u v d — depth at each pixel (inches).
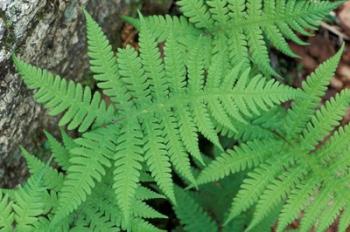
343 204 31.1
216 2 32.9
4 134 31.3
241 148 32.4
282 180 31.6
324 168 31.9
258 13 33.0
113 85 30.0
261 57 32.7
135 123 30.0
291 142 32.4
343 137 31.9
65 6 31.6
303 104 32.3
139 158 29.2
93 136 29.5
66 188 28.4
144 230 29.9
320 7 33.1
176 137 29.7
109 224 30.1
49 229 28.3
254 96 29.6
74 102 29.5
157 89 30.3
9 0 29.3
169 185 29.0
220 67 30.1
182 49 32.8
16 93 30.9
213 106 29.8
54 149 30.4
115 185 28.6
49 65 32.2
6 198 28.1
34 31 30.6
